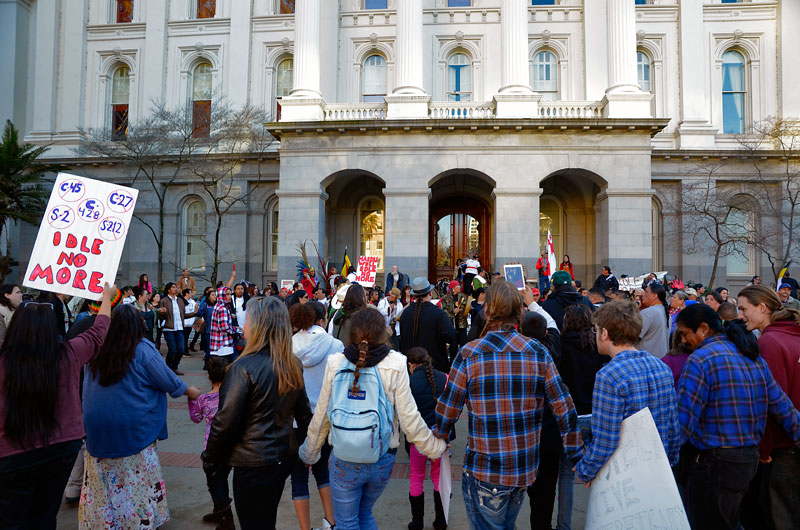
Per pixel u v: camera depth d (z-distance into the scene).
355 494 3.69
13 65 26.86
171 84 26.62
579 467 3.51
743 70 25.06
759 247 22.36
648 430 3.32
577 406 4.74
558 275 6.91
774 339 4.13
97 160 25.75
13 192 23.88
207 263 25.25
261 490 3.66
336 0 25.00
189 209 26.45
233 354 11.30
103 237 4.56
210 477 4.80
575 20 24.53
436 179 20.83
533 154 20.38
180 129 23.92
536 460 3.50
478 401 3.47
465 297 13.49
